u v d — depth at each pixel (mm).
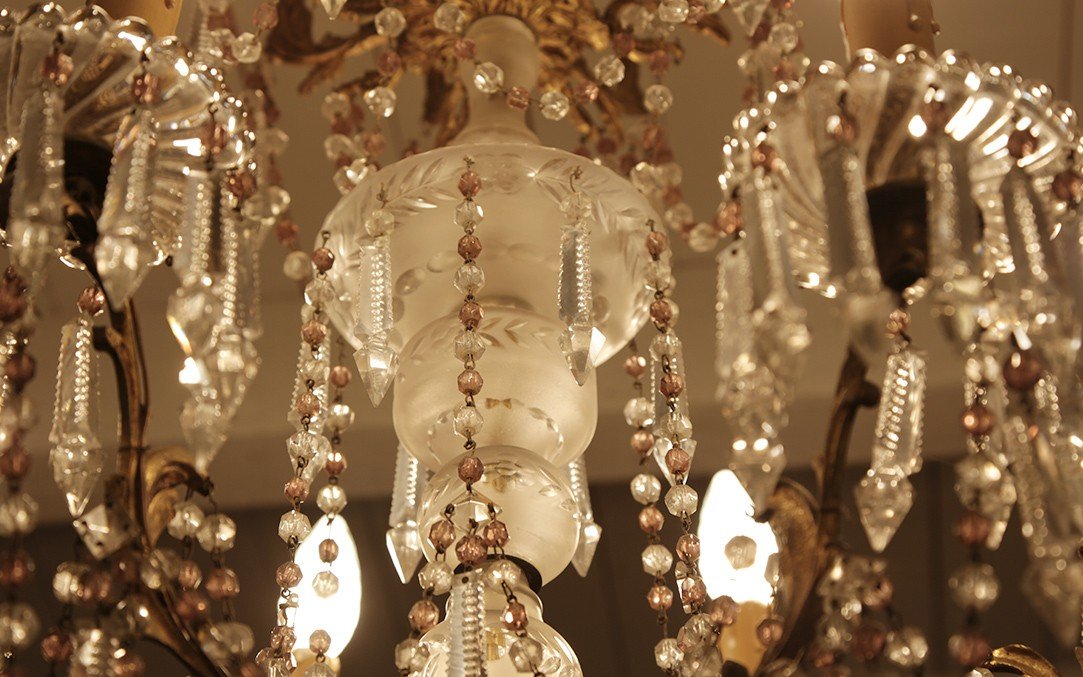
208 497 1202
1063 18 1765
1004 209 1028
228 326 1022
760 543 1490
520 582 1198
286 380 2080
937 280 952
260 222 1255
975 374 966
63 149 1026
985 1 1750
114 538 988
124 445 1136
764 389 891
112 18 1101
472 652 1022
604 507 2326
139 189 956
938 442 2074
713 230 1376
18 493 931
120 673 942
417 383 1244
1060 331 969
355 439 2045
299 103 1858
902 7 1122
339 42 1559
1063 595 877
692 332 2084
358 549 2395
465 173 1169
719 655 1028
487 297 1272
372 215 1212
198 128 1082
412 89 1810
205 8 1332
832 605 995
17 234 935
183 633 1132
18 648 945
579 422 1259
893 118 1033
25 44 1030
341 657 2584
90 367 1035
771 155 973
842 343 2021
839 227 948
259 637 2514
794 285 922
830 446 1177
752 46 1166
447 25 1290
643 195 1327
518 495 1199
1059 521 922
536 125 1821
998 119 1055
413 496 1380
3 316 944
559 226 1268
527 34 1463
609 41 1509
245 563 2408
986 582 883
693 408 2031
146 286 2115
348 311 1274
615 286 1285
